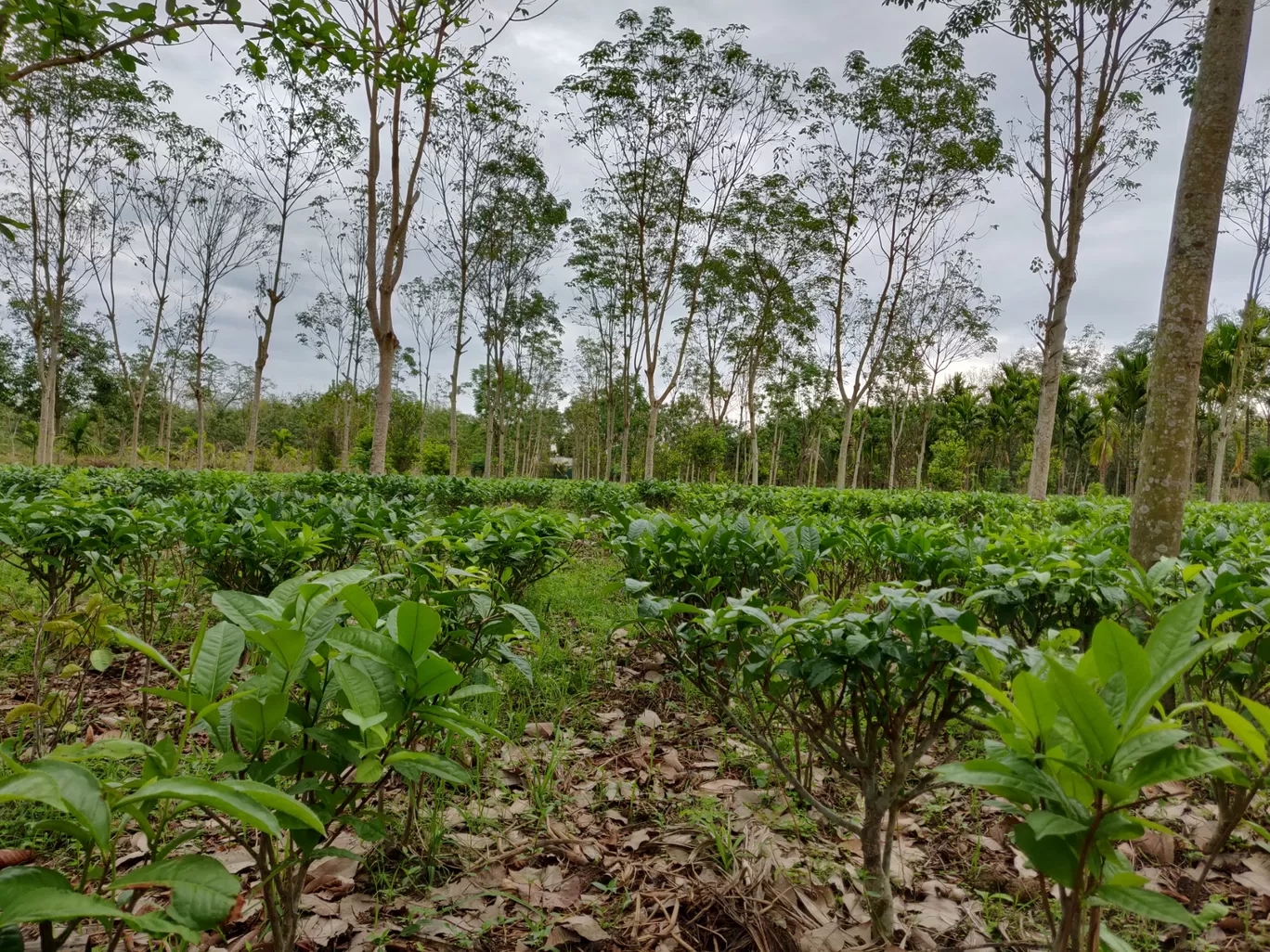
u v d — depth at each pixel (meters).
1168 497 3.31
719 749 3.30
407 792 2.69
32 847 2.36
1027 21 12.34
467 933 2.01
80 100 19.08
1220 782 2.21
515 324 28.53
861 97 17.86
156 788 0.95
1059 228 12.92
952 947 1.91
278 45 4.34
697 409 44.31
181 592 4.48
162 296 23.44
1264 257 19.75
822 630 1.89
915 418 44.62
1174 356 3.32
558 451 69.12
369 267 13.95
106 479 8.93
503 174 21.41
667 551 3.16
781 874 2.28
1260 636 2.29
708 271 22.20
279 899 1.75
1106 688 1.12
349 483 11.03
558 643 4.69
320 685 1.44
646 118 18.64
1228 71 3.25
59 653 3.97
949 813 2.74
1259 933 2.02
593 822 2.68
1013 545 3.41
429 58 4.99
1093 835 1.03
